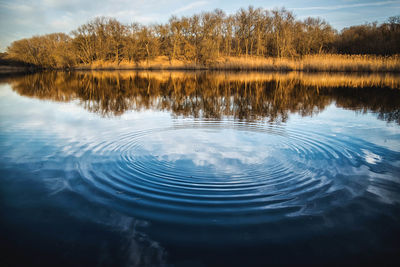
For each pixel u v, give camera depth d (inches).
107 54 1998.0
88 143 216.5
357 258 93.1
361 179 151.1
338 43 1841.8
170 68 1771.7
